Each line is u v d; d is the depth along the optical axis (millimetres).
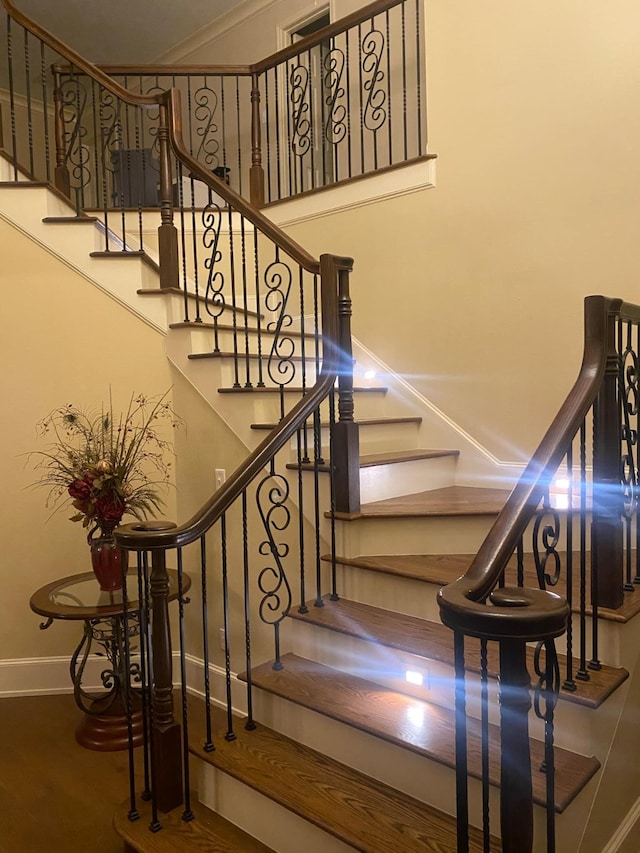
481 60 3053
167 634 1891
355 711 1865
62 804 2229
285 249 2531
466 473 3176
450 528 2443
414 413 3373
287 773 1811
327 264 2340
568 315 2828
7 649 3078
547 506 1614
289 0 4871
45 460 3035
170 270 3066
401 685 1995
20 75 6148
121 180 4055
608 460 1816
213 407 2803
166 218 3064
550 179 2850
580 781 1522
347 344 2400
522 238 2949
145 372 3033
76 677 2633
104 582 2592
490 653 1890
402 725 1782
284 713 2027
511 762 1140
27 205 3002
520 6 2912
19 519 3051
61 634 3105
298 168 4949
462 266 3162
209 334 3016
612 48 2656
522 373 2986
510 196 2979
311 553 2535
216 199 4203
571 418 1622
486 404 3115
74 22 5246
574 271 2797
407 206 3355
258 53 5164
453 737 1712
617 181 2658
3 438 3016
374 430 3057
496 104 3010
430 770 1668
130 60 5902
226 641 1993
